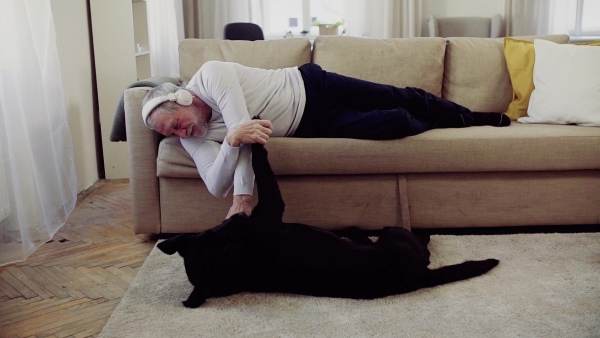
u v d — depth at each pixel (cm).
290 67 257
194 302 169
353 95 228
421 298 173
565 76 251
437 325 157
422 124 230
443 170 223
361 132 220
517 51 273
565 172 229
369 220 229
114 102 351
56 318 170
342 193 226
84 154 331
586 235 222
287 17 544
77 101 323
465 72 278
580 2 501
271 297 176
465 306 167
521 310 164
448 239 220
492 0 515
